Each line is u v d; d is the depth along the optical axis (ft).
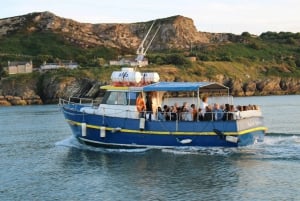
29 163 108.68
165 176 89.40
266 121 195.21
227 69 632.38
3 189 86.02
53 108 354.13
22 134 166.91
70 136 155.63
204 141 109.50
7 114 291.99
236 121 107.14
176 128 110.73
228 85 599.98
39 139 150.71
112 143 116.67
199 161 100.17
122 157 108.06
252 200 73.41
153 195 77.77
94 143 119.96
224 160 100.27
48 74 515.09
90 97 474.49
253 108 118.01
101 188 83.35
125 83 118.83
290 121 193.16
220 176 87.92
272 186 80.53
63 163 106.01
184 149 110.93
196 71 588.91
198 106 112.37
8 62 617.21
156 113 115.24
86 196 78.95
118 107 117.70
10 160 113.39
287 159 99.55
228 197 75.31
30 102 485.97
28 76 515.50
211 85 113.80
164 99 122.31
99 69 528.63
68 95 479.00
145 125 112.78
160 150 111.65
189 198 75.51
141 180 87.30
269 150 108.58
